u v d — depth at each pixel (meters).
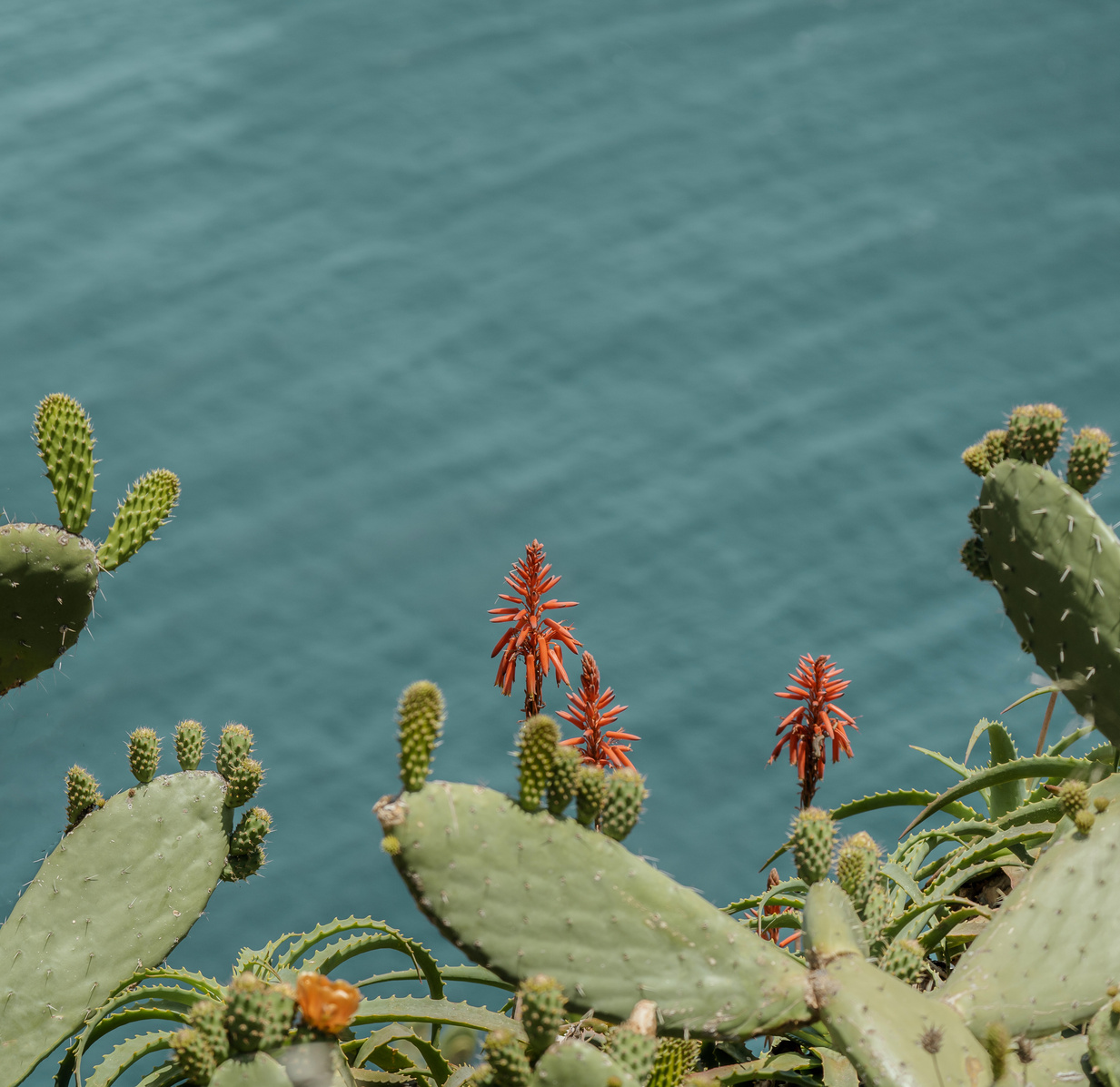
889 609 54.19
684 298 76.31
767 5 101.06
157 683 52.81
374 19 100.31
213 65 95.00
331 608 57.62
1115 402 67.44
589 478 65.00
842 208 82.19
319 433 68.25
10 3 100.44
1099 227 78.38
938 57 94.44
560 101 94.62
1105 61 92.25
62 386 70.19
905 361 70.44
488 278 79.25
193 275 78.38
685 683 51.38
